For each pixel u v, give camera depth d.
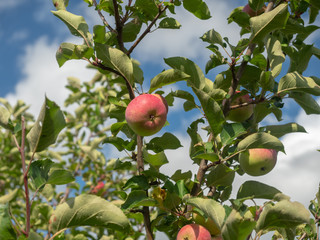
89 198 2.01
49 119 1.79
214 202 2.05
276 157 3.00
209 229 2.43
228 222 1.72
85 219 2.03
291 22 2.96
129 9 2.77
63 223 2.03
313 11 3.48
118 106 2.63
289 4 3.24
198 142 2.62
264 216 2.02
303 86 2.71
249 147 2.46
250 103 2.81
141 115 2.31
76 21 2.60
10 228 1.88
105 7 2.79
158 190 2.48
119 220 2.01
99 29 2.54
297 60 3.17
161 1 2.81
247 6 3.29
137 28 2.97
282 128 2.97
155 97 2.41
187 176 2.55
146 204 2.37
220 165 2.72
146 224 2.49
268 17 2.54
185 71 2.65
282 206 1.96
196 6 2.81
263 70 2.85
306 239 3.11
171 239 2.63
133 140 2.82
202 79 2.65
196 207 2.15
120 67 2.46
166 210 2.45
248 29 3.19
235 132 2.66
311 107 2.99
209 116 2.43
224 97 2.67
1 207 1.92
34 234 1.92
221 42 2.94
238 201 2.26
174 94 2.67
